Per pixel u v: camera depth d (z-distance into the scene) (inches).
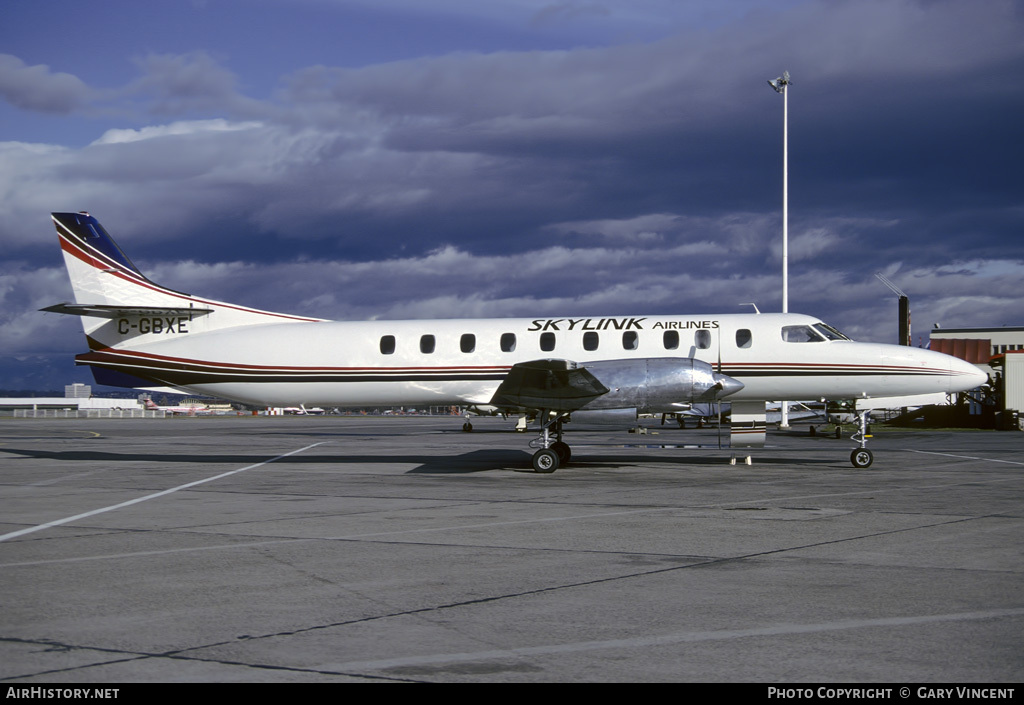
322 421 2699.3
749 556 320.8
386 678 189.6
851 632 220.5
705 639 216.1
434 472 677.3
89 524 407.8
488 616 239.1
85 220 824.9
